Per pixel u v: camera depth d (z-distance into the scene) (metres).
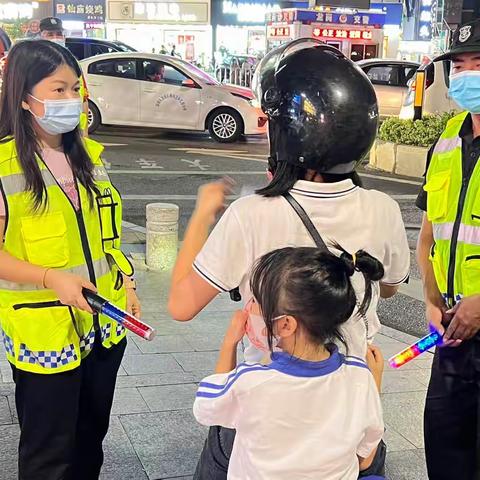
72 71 2.25
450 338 2.40
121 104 13.96
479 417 2.54
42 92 2.20
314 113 1.74
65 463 2.41
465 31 2.44
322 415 1.67
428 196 2.59
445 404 2.63
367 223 1.87
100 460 2.66
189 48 26.42
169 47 26.27
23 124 2.23
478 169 2.45
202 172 10.79
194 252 1.94
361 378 1.73
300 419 1.66
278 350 1.69
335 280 1.60
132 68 13.99
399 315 5.23
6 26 23.31
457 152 2.54
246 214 1.80
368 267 1.74
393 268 2.01
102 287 2.44
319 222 1.81
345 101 1.75
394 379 4.08
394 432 3.52
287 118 1.78
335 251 1.82
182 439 3.36
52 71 2.20
